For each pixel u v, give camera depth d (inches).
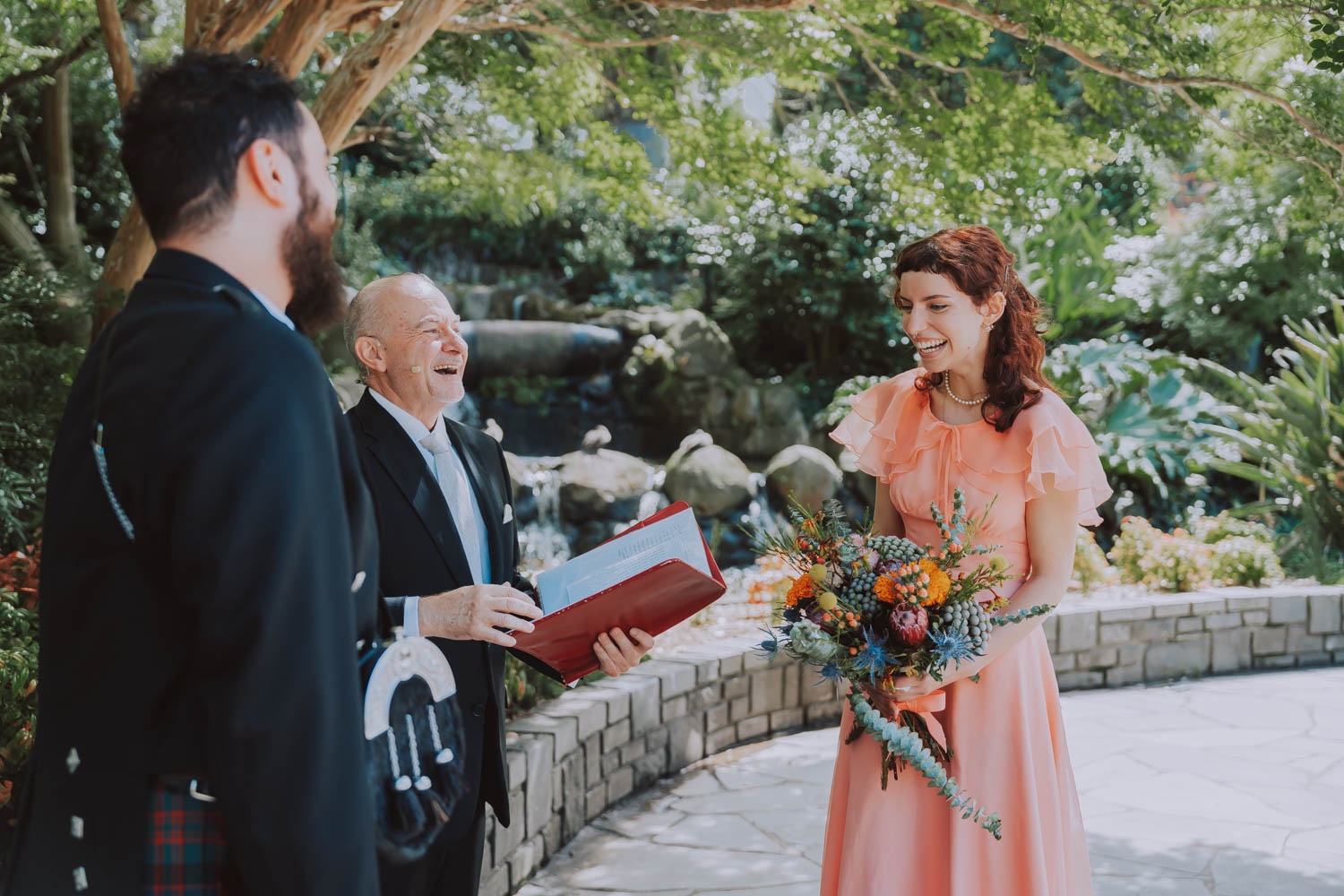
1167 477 379.6
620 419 456.1
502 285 509.7
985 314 83.2
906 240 437.1
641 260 575.5
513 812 124.1
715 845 139.6
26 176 365.7
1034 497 83.2
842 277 450.9
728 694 182.4
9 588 142.3
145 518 42.6
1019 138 208.1
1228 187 412.2
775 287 475.5
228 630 40.5
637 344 464.1
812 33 218.5
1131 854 133.9
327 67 222.2
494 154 270.8
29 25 266.2
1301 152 190.7
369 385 85.4
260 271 48.1
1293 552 300.7
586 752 145.7
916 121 215.2
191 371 42.9
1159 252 443.8
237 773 40.3
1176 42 180.2
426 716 53.6
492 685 83.5
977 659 79.0
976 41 204.1
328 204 50.6
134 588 43.5
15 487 176.1
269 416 42.4
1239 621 230.4
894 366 466.6
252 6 160.6
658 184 263.9
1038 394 83.9
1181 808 149.3
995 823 78.0
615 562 80.4
